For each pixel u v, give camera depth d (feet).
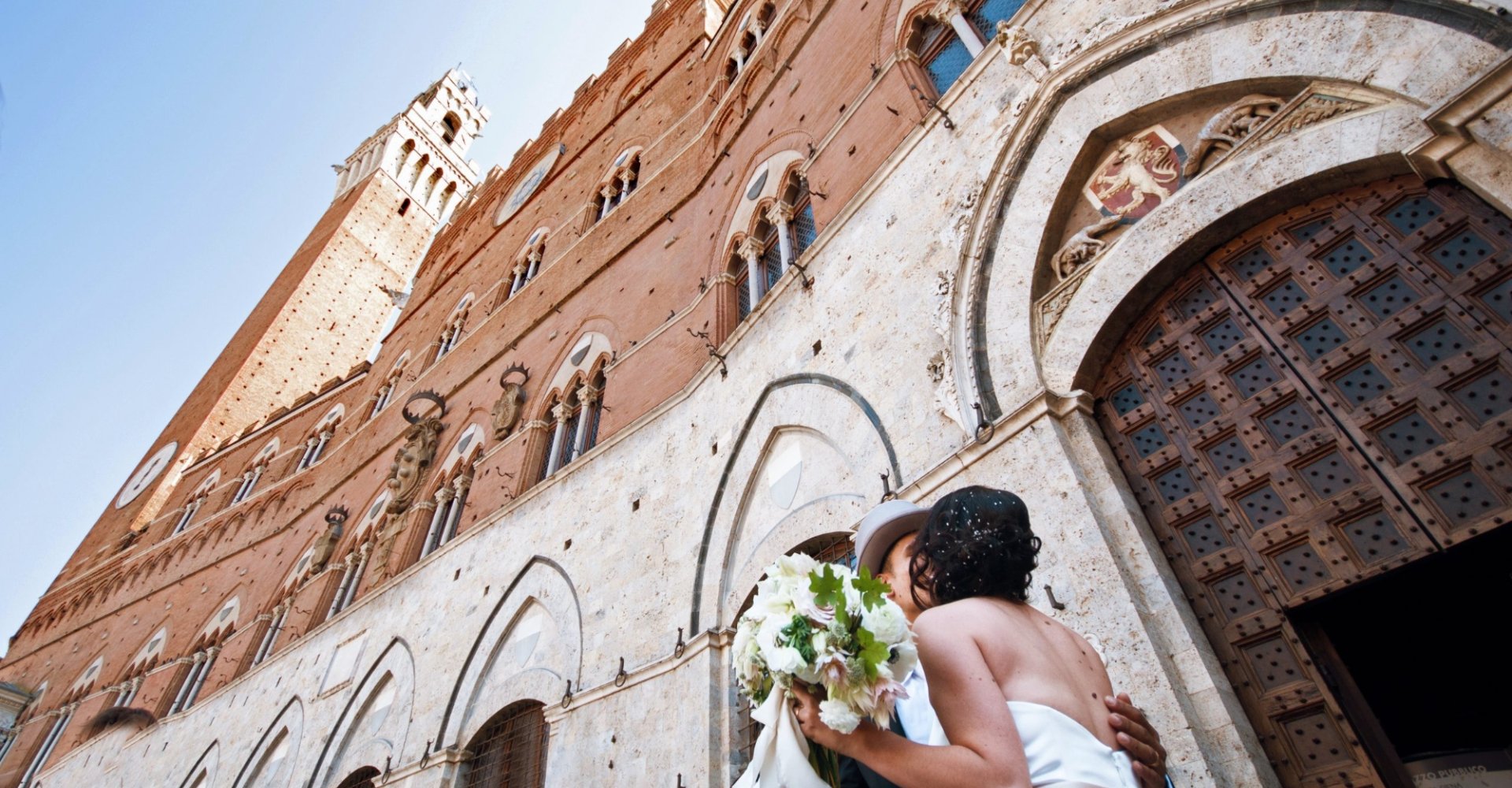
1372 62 15.17
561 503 44.27
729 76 60.23
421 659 47.03
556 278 69.92
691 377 39.68
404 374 94.99
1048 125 22.94
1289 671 13.88
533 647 39.34
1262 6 17.83
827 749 7.60
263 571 89.56
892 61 34.01
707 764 24.84
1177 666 14.44
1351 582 13.48
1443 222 14.02
